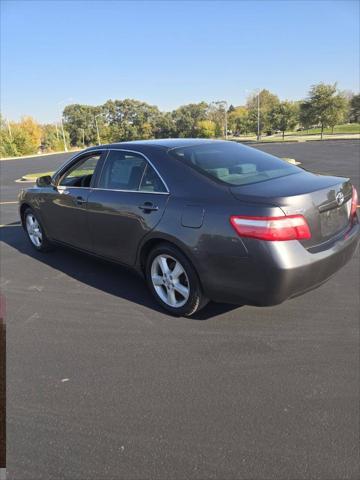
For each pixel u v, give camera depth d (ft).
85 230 15.10
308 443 7.50
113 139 384.06
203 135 309.42
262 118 223.92
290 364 9.95
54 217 16.85
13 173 76.02
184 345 10.89
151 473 6.95
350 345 10.67
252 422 8.07
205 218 10.71
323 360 10.07
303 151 92.58
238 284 10.43
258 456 7.24
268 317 12.23
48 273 16.48
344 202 11.70
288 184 11.10
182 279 12.02
